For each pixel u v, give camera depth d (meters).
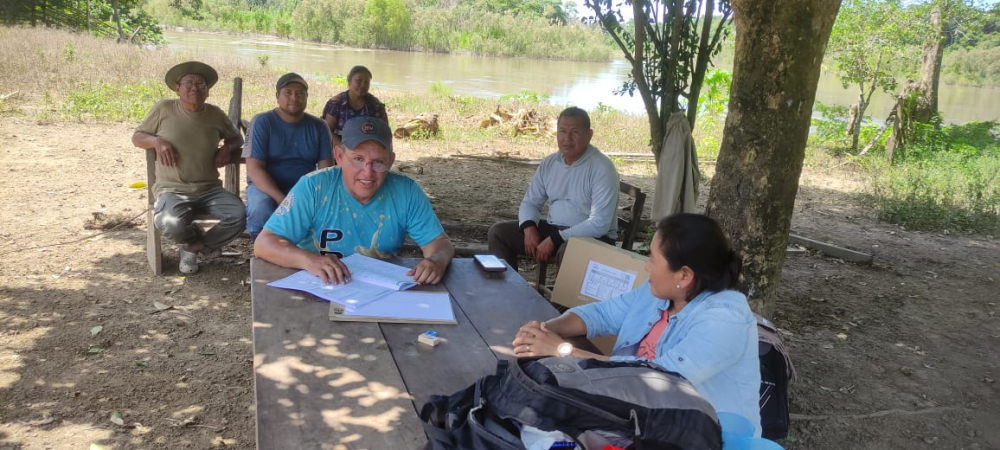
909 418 4.26
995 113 28.55
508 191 9.65
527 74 38.69
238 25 65.94
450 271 3.47
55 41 22.89
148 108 13.17
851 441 3.97
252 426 3.68
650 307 2.76
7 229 6.32
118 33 30.48
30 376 3.93
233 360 4.34
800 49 3.64
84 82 15.40
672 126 6.77
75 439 3.41
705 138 14.77
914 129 14.45
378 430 2.01
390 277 3.21
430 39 59.50
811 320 5.80
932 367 5.02
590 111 19.22
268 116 5.63
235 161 5.87
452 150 12.49
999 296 6.66
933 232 9.14
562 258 4.40
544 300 3.19
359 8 59.31
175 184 5.54
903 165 13.16
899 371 4.92
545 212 8.82
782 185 3.86
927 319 5.98
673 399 1.83
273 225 3.41
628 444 1.77
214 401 3.87
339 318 2.74
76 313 4.77
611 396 1.81
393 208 3.56
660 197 6.85
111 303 4.97
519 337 2.62
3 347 4.22
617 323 2.90
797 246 8.02
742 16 3.73
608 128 16.08
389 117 15.26
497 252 5.27
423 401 2.19
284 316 2.74
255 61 27.11
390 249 3.63
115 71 17.86
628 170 11.95
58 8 34.03
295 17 61.16
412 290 3.13
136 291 5.22
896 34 15.90
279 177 5.77
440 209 8.39
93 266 5.62
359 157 3.33
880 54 16.03
